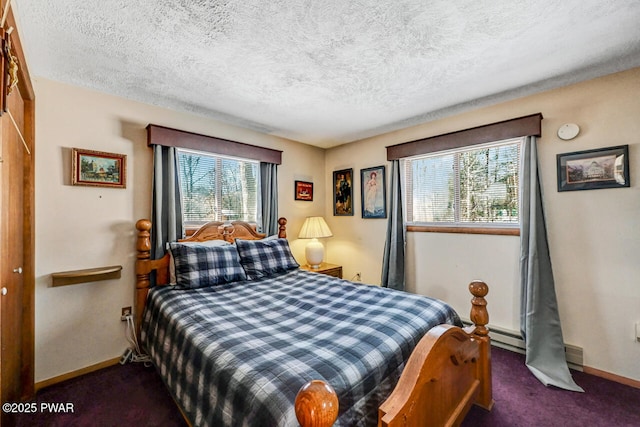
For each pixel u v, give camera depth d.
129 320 2.34
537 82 2.14
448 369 1.28
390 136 3.37
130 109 2.40
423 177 3.12
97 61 1.82
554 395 1.84
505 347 2.45
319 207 4.05
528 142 2.32
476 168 2.75
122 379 2.05
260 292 2.19
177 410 1.71
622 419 1.62
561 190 2.20
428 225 3.07
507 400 1.80
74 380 2.04
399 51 1.74
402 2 1.33
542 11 1.39
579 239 2.13
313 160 3.99
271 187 3.39
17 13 1.36
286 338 1.35
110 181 2.27
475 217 2.75
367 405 1.07
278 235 3.43
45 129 2.00
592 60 1.84
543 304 2.19
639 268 1.91
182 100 2.44
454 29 1.53
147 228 2.33
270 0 1.31
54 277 1.98
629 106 1.95
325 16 1.42
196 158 2.83
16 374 1.68
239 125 3.11
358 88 2.24
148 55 1.76
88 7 1.34
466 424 1.59
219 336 1.37
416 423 1.03
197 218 2.83
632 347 1.93
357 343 1.27
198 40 1.61
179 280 2.25
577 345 2.13
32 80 1.96
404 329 1.45
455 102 2.52
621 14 1.41
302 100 2.46
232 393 1.04
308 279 2.59
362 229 3.67
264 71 1.97
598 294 2.06
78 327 2.12
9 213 1.47
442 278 2.91
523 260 2.31
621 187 1.97
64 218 2.07
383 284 3.21
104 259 2.25
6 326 1.46
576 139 2.14
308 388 0.68
